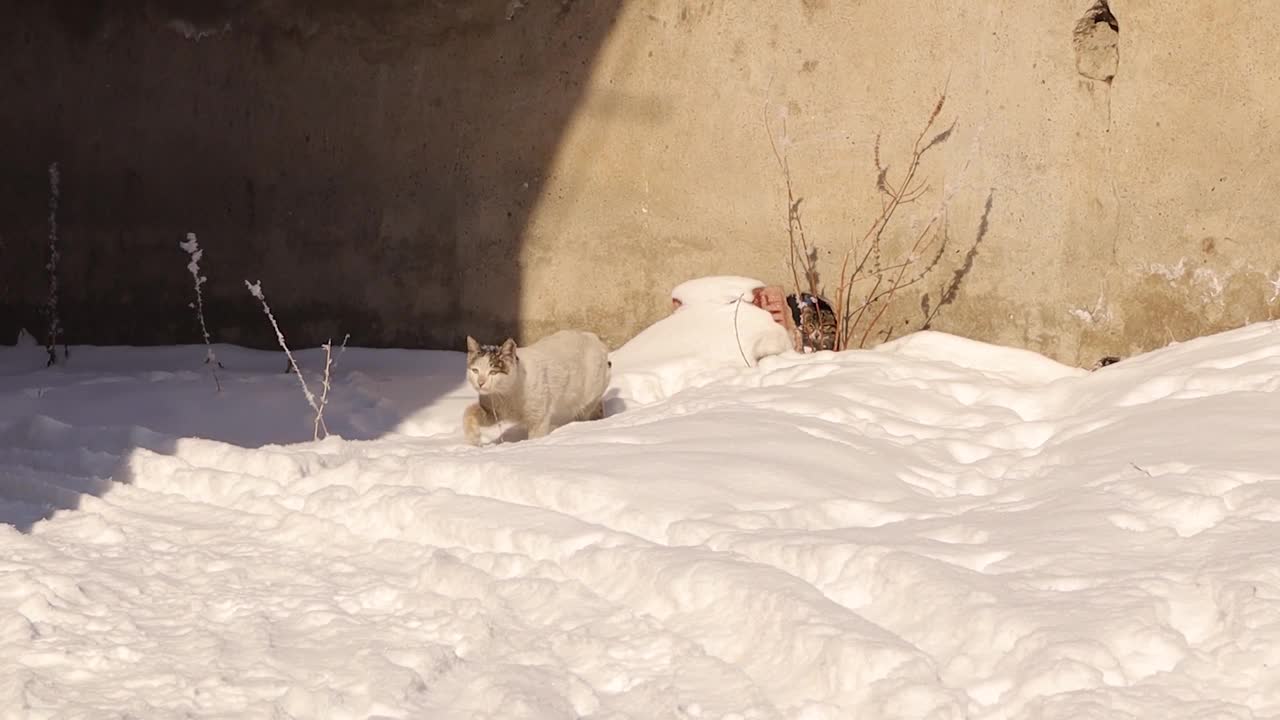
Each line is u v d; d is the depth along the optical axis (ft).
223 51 38.37
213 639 14.87
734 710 12.40
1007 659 12.57
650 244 33.63
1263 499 15.83
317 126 37.24
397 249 36.52
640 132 33.42
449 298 35.96
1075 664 11.99
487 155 35.09
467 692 13.09
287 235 38.04
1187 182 27.73
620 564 15.98
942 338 28.84
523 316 35.12
